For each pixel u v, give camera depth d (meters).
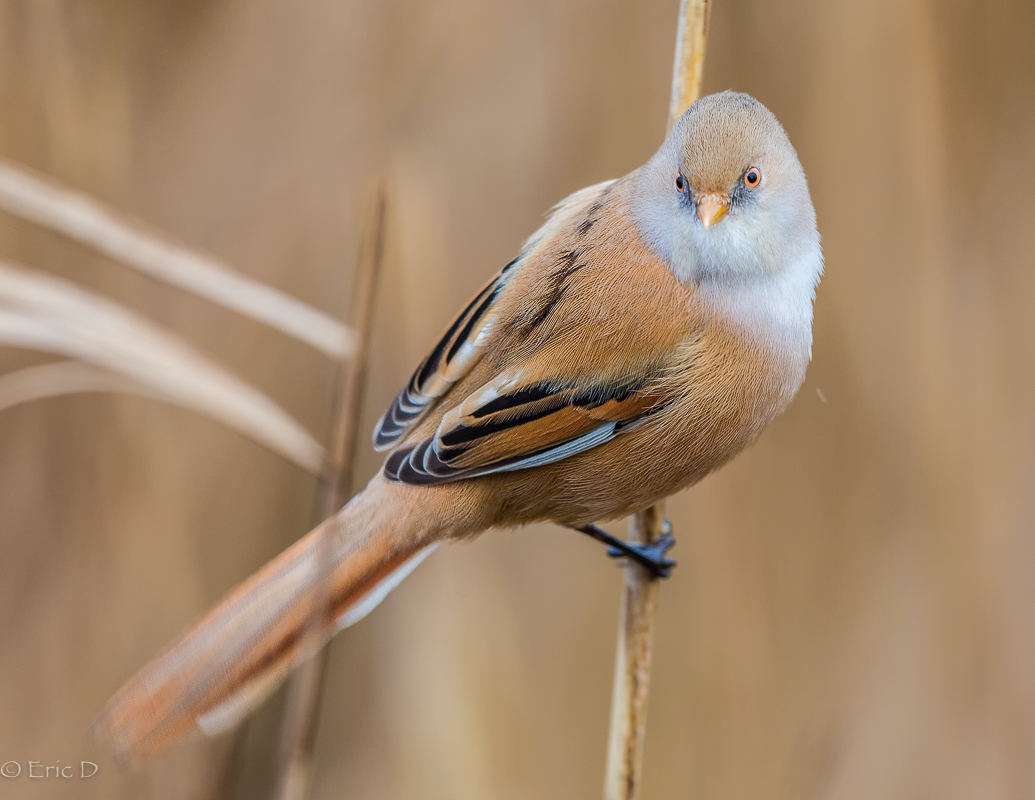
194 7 10.82
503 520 8.02
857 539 10.11
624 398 7.57
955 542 9.92
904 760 9.55
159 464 10.34
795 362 7.77
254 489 10.79
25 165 9.70
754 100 7.60
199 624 7.05
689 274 7.50
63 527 10.29
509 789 9.04
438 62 10.80
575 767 10.30
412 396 7.91
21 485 10.30
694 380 7.57
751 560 9.77
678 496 10.53
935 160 10.02
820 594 9.99
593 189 8.43
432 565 10.01
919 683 9.80
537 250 7.95
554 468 7.75
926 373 10.04
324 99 10.74
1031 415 10.03
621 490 7.88
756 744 9.42
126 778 9.45
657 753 10.08
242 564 10.68
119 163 10.16
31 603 10.12
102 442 10.29
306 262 10.61
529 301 7.70
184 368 6.11
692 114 7.52
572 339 7.54
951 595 9.88
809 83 10.19
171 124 10.83
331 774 10.68
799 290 7.78
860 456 10.18
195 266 6.42
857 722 9.62
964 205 10.12
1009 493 9.97
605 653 10.65
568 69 10.84
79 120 9.85
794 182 7.63
